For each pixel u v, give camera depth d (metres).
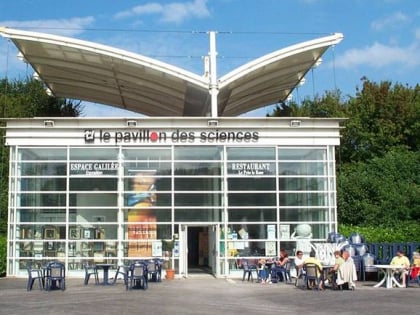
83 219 26.45
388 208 35.09
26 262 26.16
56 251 26.27
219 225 26.58
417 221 34.59
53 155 26.75
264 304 16.17
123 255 26.33
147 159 26.91
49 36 27.20
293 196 26.91
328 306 15.69
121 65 29.64
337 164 41.97
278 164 27.00
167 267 26.25
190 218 26.61
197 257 29.25
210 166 26.92
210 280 24.70
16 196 26.47
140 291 19.92
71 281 24.22
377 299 17.34
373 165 39.25
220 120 27.02
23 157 26.70
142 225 26.52
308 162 27.12
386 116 43.25
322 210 26.94
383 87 44.44
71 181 26.67
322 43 28.64
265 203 26.77
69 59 30.30
